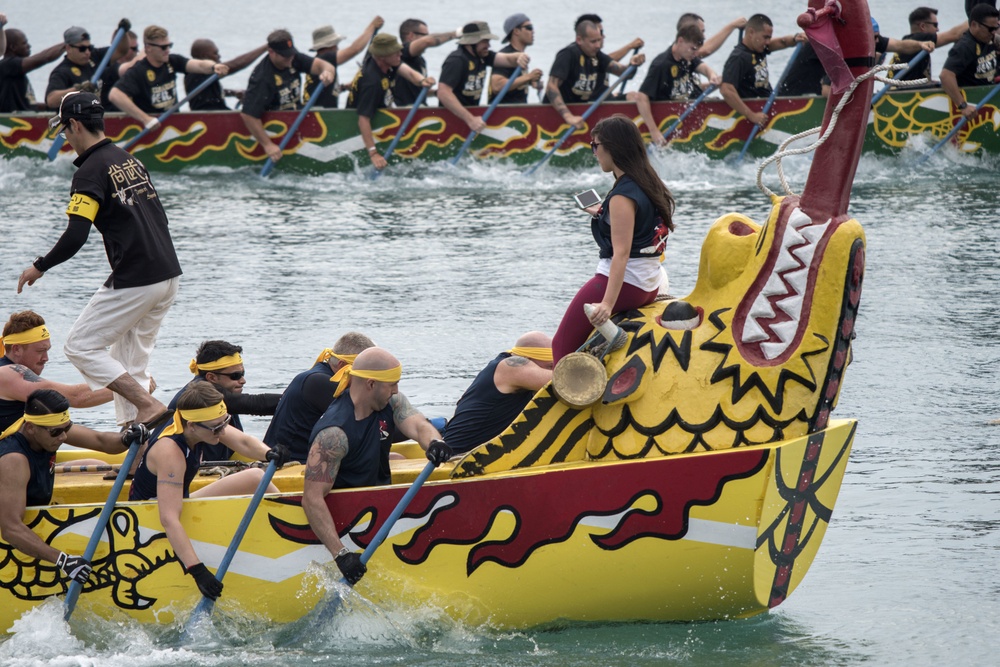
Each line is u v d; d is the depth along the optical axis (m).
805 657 19.91
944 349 37.41
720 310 20.20
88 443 22.77
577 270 48.34
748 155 69.12
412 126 68.31
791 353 19.70
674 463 19.95
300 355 37.19
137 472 21.55
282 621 21.00
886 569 23.11
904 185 65.38
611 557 20.50
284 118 67.44
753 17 68.12
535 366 23.70
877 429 30.83
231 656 20.48
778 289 19.72
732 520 19.98
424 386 34.19
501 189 67.00
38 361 23.59
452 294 44.72
